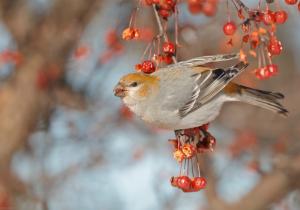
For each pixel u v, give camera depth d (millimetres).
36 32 14383
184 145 7531
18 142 14297
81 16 14227
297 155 12680
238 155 14352
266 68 7480
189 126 8281
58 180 14281
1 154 14148
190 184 7531
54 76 14352
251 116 14883
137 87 8391
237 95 8461
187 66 8469
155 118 8375
